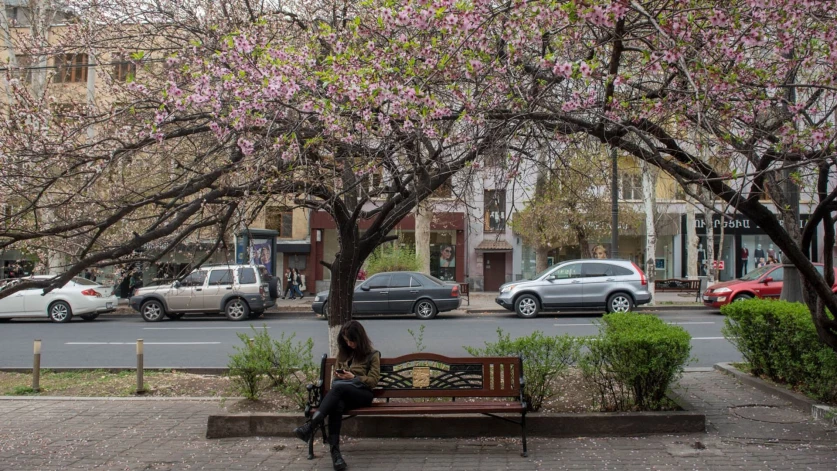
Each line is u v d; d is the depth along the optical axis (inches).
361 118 252.2
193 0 356.2
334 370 249.3
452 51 243.9
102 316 886.4
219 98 244.2
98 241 285.9
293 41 332.2
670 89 238.5
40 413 323.3
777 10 221.9
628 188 1037.8
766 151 241.1
